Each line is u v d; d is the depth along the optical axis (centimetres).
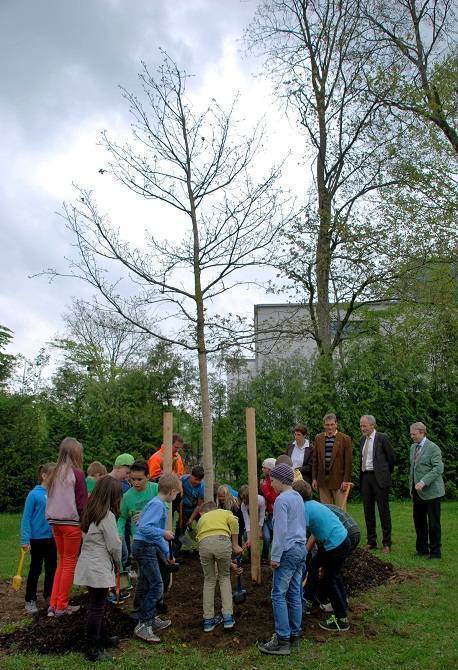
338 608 605
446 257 1616
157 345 1834
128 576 710
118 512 571
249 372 1652
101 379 2020
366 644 569
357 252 1612
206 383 827
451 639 578
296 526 572
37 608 667
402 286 1636
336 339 1744
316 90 1748
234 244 830
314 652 553
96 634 538
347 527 632
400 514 1300
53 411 1622
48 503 635
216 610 650
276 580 564
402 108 1659
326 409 1566
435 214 1599
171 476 621
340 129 1750
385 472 941
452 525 1152
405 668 513
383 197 1641
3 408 1589
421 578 777
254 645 568
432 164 1619
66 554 634
